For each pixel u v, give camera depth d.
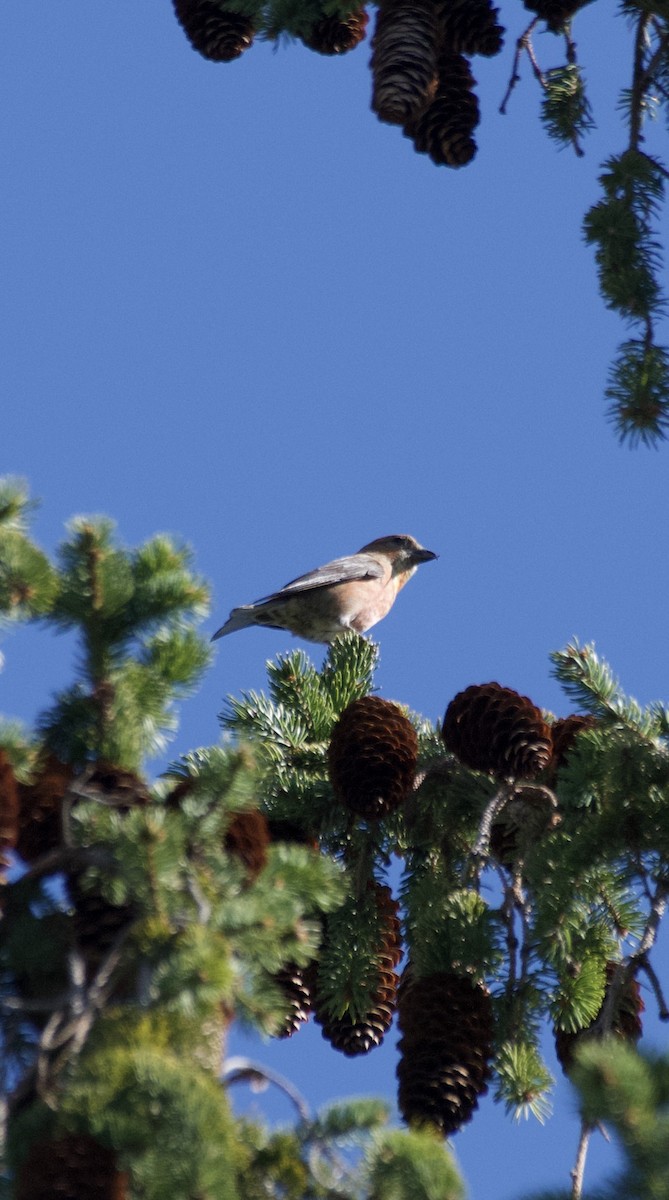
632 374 12.14
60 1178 6.24
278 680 12.08
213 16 12.95
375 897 10.74
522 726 10.45
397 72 11.65
